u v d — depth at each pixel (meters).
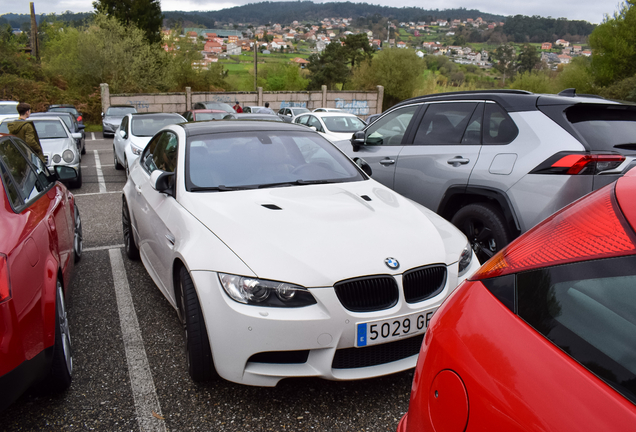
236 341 2.22
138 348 2.98
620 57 32.50
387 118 5.07
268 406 2.38
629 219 1.03
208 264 2.36
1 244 1.94
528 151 3.44
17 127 6.58
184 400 2.43
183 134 3.59
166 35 39.94
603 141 3.28
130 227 4.48
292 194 3.04
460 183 3.89
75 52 33.88
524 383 0.94
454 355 1.10
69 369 2.48
